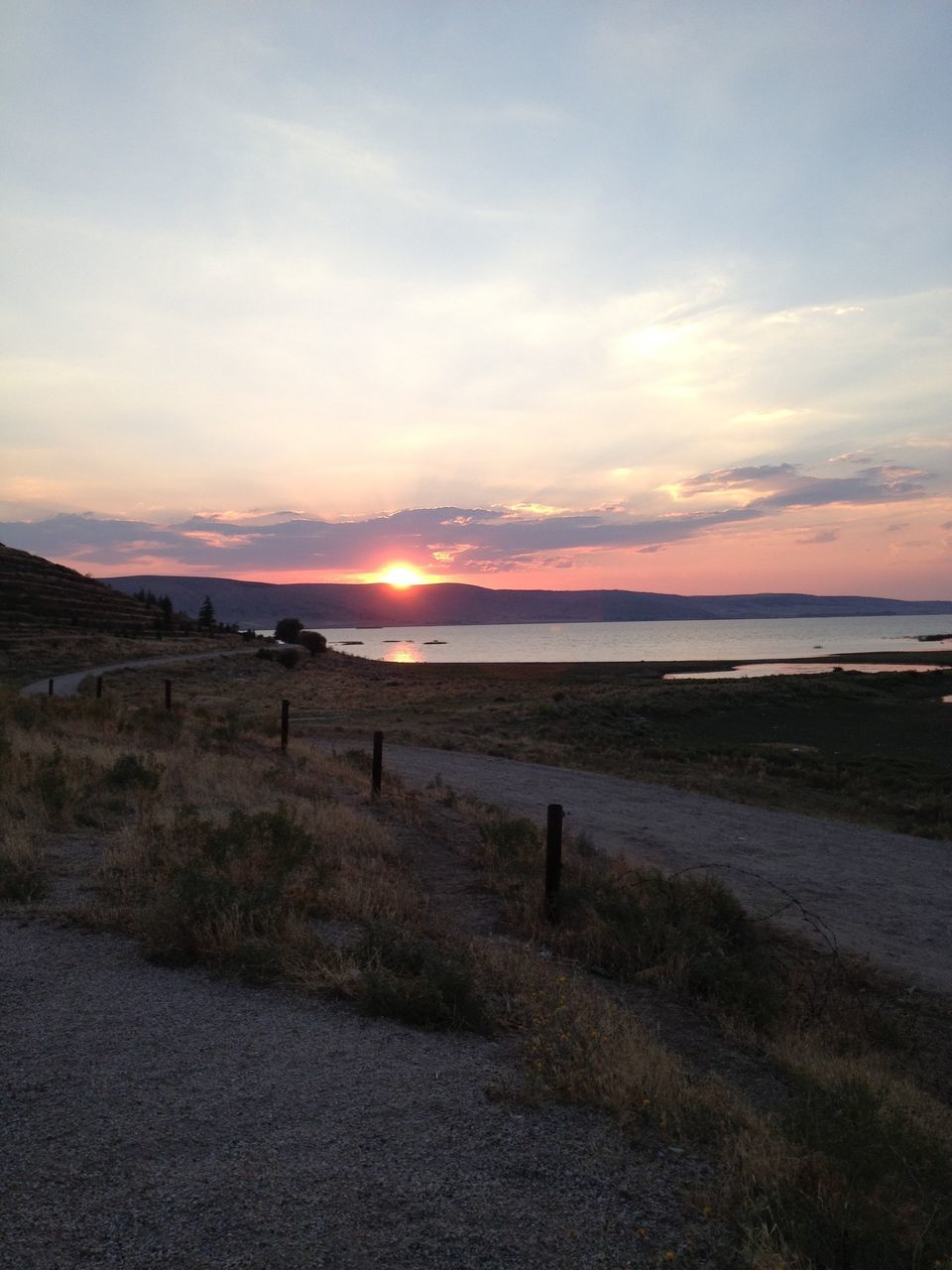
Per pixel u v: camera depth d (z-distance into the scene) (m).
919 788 25.25
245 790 13.77
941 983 8.56
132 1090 4.12
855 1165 3.52
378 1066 4.61
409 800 15.66
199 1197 3.24
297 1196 3.29
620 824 16.67
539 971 6.65
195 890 6.62
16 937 6.38
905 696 53.69
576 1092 4.34
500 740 34.41
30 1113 3.82
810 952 9.18
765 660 118.38
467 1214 3.23
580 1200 3.38
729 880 12.41
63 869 8.25
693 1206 3.36
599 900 8.52
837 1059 5.60
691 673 96.00
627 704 48.31
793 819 18.50
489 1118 4.04
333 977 5.75
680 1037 6.01
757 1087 5.16
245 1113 3.96
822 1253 3.10
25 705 21.30
